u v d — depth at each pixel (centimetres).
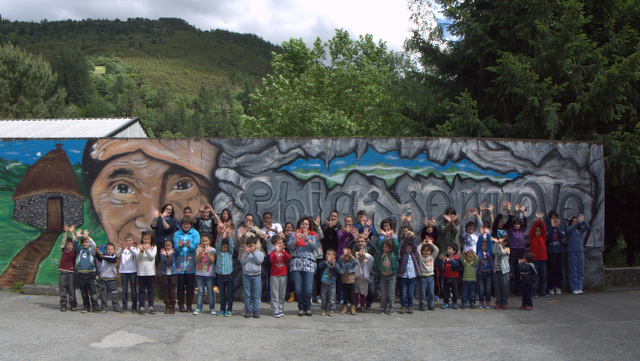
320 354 604
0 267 1019
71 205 1010
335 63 2825
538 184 1045
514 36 1504
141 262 830
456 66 1680
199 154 1001
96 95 14412
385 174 1005
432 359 587
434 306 916
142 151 1005
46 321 759
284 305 934
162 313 843
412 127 1728
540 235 994
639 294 1011
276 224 955
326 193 1000
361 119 2612
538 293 998
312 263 838
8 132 1216
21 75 3173
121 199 1003
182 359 581
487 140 1031
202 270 838
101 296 859
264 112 2912
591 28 1469
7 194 1023
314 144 1003
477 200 1021
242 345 642
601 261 1061
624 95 1347
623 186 1348
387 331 722
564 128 1421
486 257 896
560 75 1379
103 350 612
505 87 1455
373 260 891
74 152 1014
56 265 1006
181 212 997
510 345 646
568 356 599
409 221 945
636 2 1427
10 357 577
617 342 660
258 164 1001
